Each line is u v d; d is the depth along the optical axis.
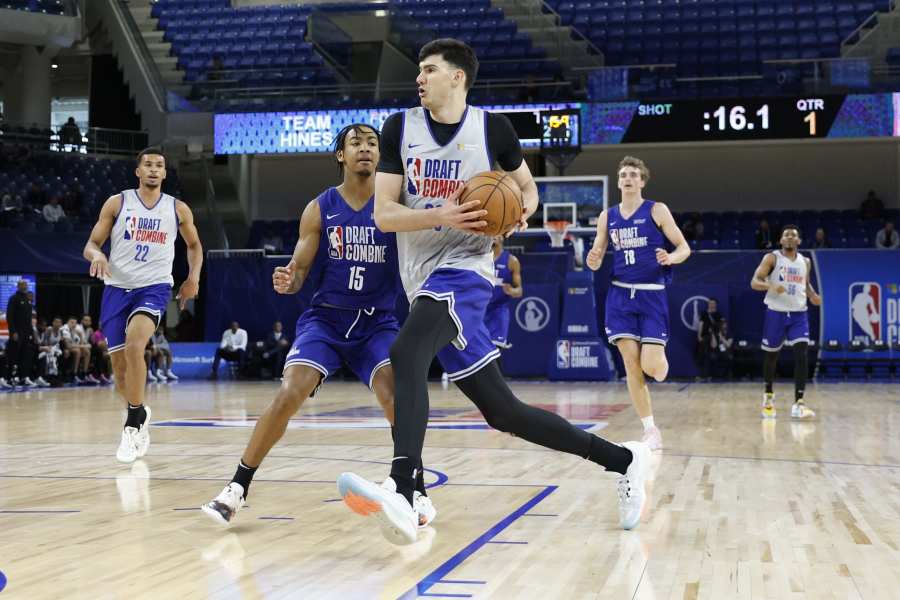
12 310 13.53
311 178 21.05
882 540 3.03
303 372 3.41
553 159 15.18
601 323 15.77
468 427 7.24
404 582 2.51
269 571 2.63
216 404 10.13
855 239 17.86
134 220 5.34
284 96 17.89
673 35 19.12
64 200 17.33
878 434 6.65
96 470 4.85
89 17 20.95
